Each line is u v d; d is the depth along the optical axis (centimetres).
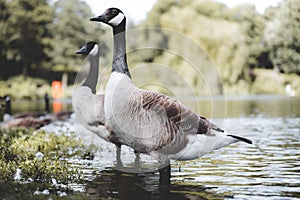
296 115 499
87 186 158
